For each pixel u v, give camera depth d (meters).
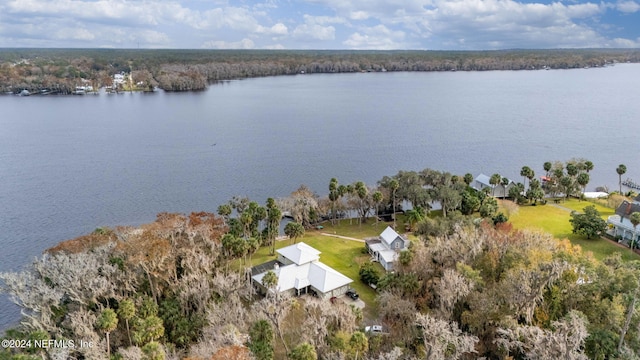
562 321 44.34
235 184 139.88
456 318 54.00
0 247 93.81
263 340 47.88
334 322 51.09
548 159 170.12
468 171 156.62
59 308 54.53
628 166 159.88
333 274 68.88
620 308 46.03
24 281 53.34
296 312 61.22
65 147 182.12
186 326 54.88
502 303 50.53
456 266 58.66
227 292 58.88
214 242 68.19
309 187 138.12
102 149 180.62
